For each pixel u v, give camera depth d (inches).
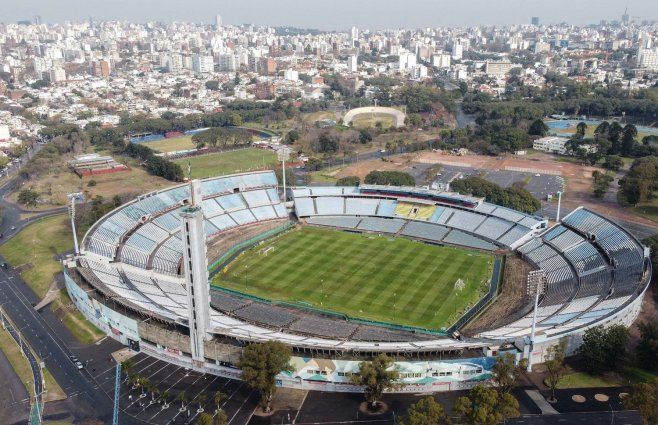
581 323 5659.5
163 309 6328.7
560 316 6146.7
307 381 5428.2
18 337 6496.1
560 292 7135.8
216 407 5128.0
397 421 4773.6
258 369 4975.4
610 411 4921.3
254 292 7623.0
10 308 7298.2
